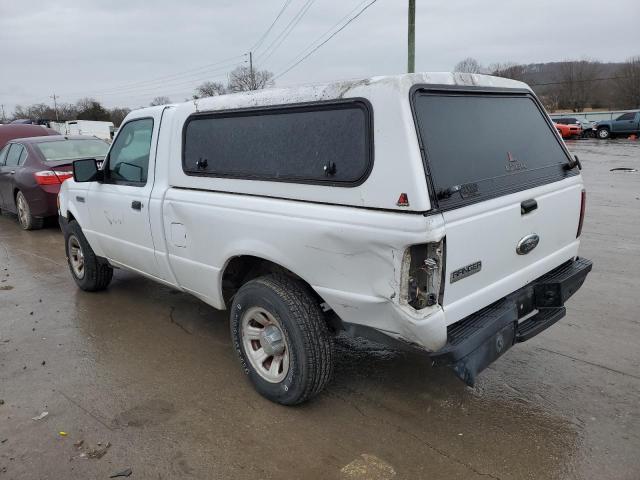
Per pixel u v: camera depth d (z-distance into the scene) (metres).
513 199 3.12
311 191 3.02
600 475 2.81
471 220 2.81
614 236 7.80
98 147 9.70
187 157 3.88
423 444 3.09
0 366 4.11
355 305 2.94
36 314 5.19
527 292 3.45
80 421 3.35
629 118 36.31
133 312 5.20
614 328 4.58
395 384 3.77
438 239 2.59
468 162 2.96
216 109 3.64
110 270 5.66
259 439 3.15
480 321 3.00
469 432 3.19
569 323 4.70
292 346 3.25
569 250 3.89
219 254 3.64
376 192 2.71
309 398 3.40
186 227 3.87
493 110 3.33
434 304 2.72
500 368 3.95
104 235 4.97
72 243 5.73
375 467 2.90
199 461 2.97
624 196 11.56
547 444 3.07
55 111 93.38
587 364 3.98
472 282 2.93
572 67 75.38
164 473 2.88
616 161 20.28
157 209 4.11
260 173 3.33
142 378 3.90
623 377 3.78
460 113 3.04
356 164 2.81
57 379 3.90
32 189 8.80
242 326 3.60
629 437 3.11
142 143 4.37
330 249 2.92
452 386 3.72
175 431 3.24
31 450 3.07
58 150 9.23
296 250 3.10
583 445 3.05
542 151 3.66
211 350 4.36
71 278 6.38
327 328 3.30
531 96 3.78
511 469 2.87
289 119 3.17
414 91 2.75
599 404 3.46
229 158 3.55
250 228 3.34
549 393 3.60
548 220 3.49
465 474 2.83
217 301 3.89
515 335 3.16
